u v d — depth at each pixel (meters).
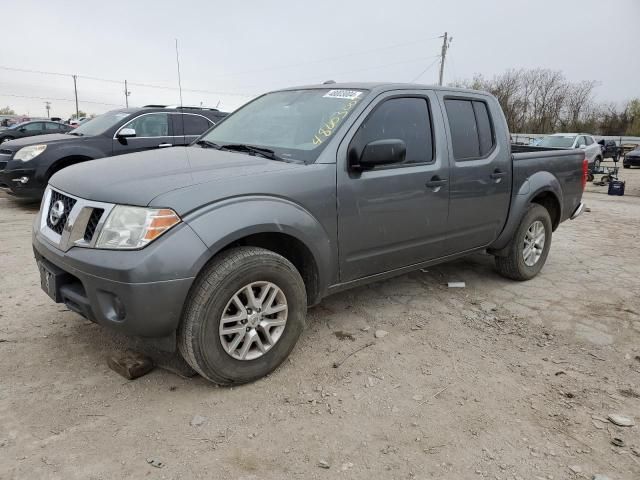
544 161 5.01
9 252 5.43
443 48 40.44
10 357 3.14
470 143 4.23
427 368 3.23
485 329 3.87
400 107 3.73
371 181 3.42
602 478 2.28
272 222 2.86
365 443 2.48
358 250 3.46
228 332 2.79
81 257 2.60
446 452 2.43
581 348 3.61
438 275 5.16
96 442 2.40
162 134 8.71
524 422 2.69
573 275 5.37
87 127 8.74
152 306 2.51
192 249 2.55
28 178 7.70
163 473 2.22
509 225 4.68
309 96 3.91
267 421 2.62
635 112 53.28
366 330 3.75
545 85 57.06
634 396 3.00
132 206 2.57
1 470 2.19
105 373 3.01
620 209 11.17
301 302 3.11
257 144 3.62
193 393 2.84
